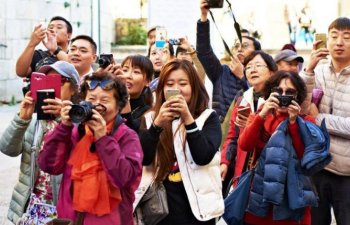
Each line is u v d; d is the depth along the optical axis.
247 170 6.22
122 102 4.93
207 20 8.29
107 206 4.73
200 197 5.39
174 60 5.64
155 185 5.44
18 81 21.16
